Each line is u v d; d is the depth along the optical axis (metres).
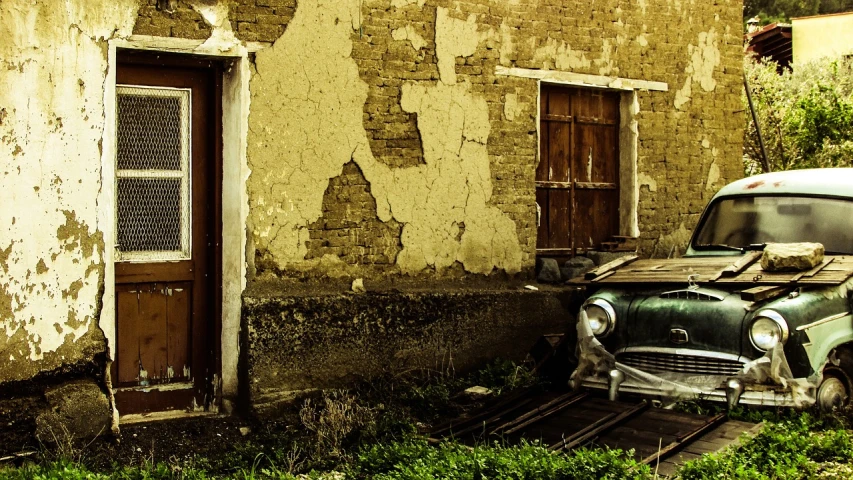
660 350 6.05
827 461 5.05
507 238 7.71
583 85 8.18
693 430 5.39
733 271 6.07
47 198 5.49
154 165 6.25
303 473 5.42
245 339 6.27
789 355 5.62
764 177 7.33
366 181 6.90
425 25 7.20
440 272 7.32
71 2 5.59
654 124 8.62
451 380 7.00
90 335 5.65
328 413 6.13
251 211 6.37
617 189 8.66
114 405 5.71
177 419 6.18
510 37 7.70
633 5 8.46
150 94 6.23
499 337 7.46
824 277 5.75
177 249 6.34
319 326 6.52
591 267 8.10
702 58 8.95
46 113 5.49
